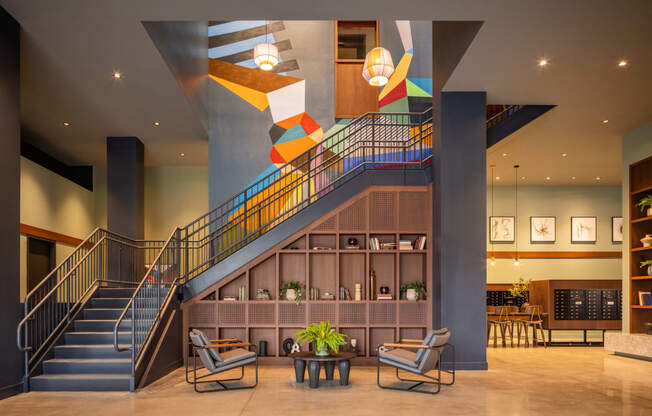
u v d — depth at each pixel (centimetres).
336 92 1141
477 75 731
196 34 985
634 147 991
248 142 1131
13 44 600
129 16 585
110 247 1055
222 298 901
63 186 1155
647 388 667
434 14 571
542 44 635
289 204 1110
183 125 1029
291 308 873
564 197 1562
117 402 588
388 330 899
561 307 1184
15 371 621
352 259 916
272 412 542
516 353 1020
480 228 782
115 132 1070
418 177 888
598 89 785
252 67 1154
